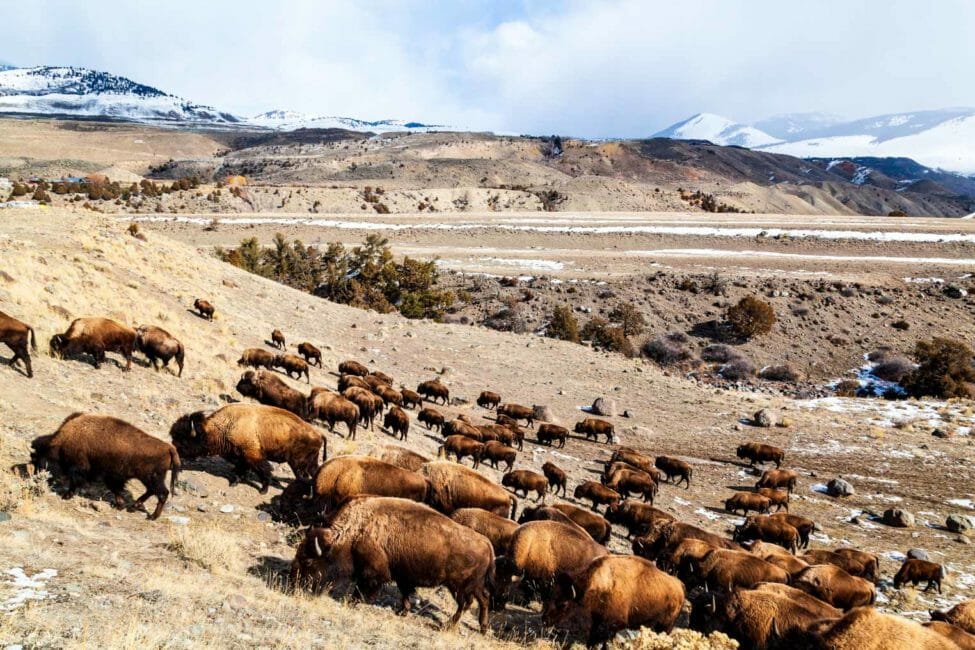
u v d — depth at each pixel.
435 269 60.38
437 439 21.75
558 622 8.46
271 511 10.62
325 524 8.34
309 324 35.66
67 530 7.77
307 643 6.22
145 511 9.28
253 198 104.19
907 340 48.31
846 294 54.94
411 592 8.37
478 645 7.64
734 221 89.62
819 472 24.30
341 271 61.66
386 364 32.66
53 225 30.84
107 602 6.00
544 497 16.84
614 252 70.62
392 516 8.14
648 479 18.88
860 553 14.20
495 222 86.94
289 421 11.22
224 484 11.14
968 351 41.56
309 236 76.44
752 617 8.48
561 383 34.59
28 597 5.73
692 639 7.59
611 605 8.50
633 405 32.28
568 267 63.84
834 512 20.45
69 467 8.84
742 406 33.03
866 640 7.30
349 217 88.06
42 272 19.16
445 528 8.10
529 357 38.22
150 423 12.37
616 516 16.03
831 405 35.34
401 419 19.25
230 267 41.69
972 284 55.94
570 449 25.25
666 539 12.65
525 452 22.98
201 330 22.84
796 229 79.25
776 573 10.53
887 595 14.31
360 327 38.31
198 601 6.61
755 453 24.11
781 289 55.97
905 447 27.11
